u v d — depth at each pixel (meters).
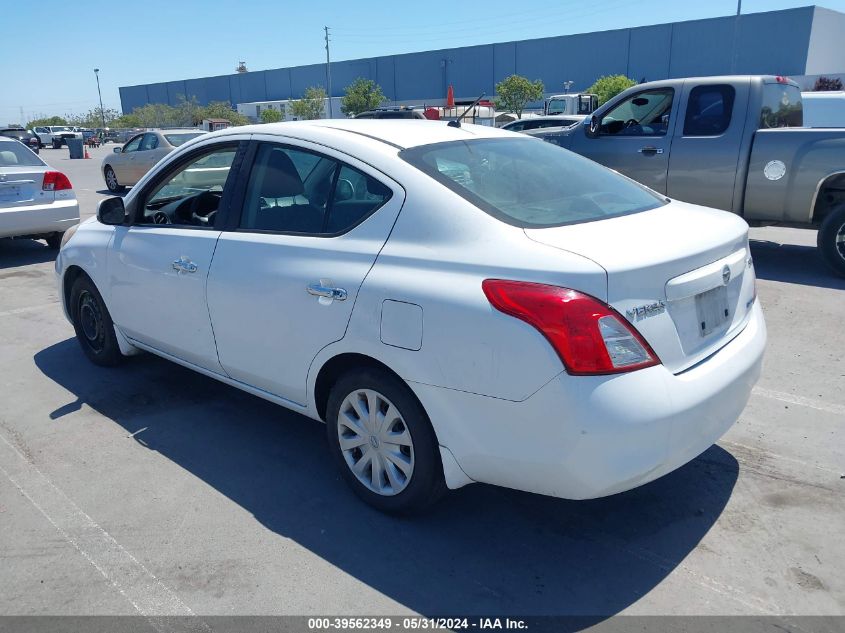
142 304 4.25
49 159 33.38
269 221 3.51
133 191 4.38
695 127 7.82
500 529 3.10
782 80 8.06
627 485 2.54
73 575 2.84
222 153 3.94
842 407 4.25
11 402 4.53
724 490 3.36
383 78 67.00
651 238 2.75
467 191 2.94
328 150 3.29
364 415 3.14
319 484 3.50
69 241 4.93
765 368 4.89
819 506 3.21
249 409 4.40
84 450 3.88
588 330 2.42
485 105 24.41
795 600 2.62
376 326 2.89
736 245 3.07
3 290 7.44
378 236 3.00
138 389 4.71
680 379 2.61
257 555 2.95
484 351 2.58
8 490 3.48
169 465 3.71
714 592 2.68
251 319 3.48
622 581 2.75
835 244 7.18
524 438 2.56
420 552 2.95
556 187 3.28
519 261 2.58
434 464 2.92
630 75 53.19
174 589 2.75
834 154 6.98
